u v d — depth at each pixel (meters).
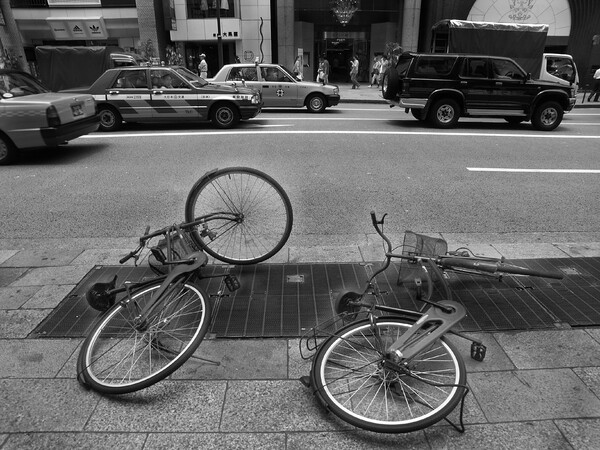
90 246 4.71
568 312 3.35
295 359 2.86
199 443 2.26
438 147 9.32
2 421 2.40
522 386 2.63
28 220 5.45
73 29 24.91
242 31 25.06
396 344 2.45
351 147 9.24
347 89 24.05
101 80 11.33
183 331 3.01
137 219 5.48
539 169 7.65
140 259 4.29
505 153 8.84
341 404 2.39
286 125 12.05
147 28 24.25
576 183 6.86
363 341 2.70
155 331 2.80
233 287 3.36
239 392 2.59
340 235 4.95
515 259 4.22
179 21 24.31
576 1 23.78
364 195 6.30
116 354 2.87
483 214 5.57
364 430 2.30
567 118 15.04
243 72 14.59
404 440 2.27
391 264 4.12
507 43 16.66
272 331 3.12
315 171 7.50
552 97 11.88
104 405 2.50
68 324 3.23
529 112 11.98
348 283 3.76
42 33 25.28
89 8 24.55
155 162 8.17
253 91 11.89
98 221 5.41
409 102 11.91
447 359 2.59
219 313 3.32
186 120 11.52
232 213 3.77
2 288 3.74
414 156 8.52
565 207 5.82
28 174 7.48
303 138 10.13
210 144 9.59
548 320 3.26
